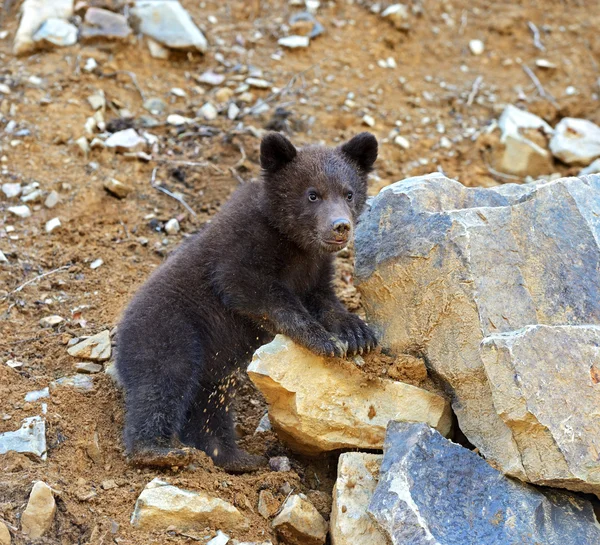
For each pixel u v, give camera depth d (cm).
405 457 248
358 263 274
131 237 312
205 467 263
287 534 253
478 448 255
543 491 248
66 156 324
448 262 260
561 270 257
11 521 246
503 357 246
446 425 262
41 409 265
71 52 351
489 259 258
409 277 265
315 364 263
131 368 271
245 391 289
